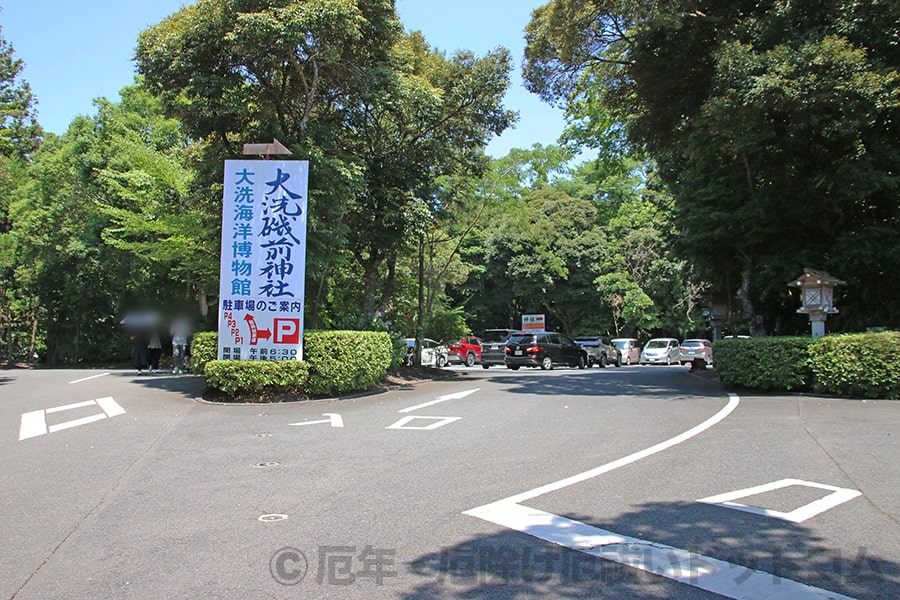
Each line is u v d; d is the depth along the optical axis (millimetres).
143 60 15195
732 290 20797
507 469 7000
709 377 18844
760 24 13875
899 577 4102
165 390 14211
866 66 12211
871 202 15805
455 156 19047
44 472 6918
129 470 7012
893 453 7422
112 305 31609
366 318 16906
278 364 12680
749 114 12836
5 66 24125
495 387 16109
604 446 8180
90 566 4367
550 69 19156
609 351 35312
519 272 41250
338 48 14656
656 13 14852
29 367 31750
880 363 11984
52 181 28562
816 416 10109
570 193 49031
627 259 42406
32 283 32312
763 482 6332
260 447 8234
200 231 17844
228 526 5176
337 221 15328
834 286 14922
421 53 19078
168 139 26188
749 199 16578
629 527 5078
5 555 4574
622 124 23359
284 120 15938
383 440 8703
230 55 14469
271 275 12938
